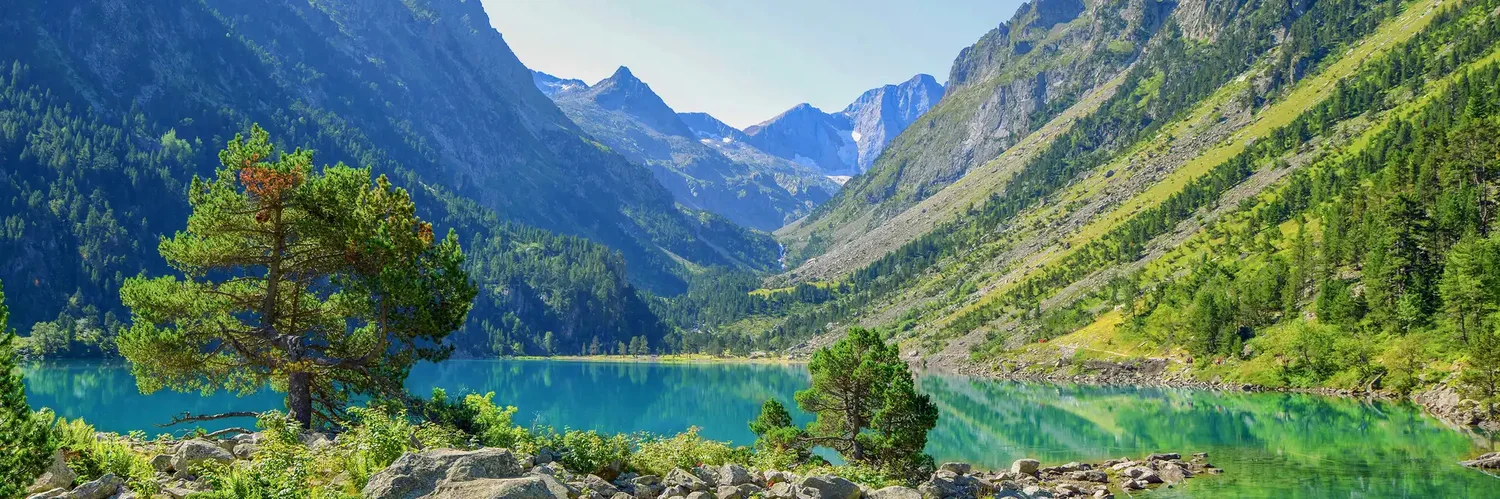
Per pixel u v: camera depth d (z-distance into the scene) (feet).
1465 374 259.80
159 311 97.09
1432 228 418.31
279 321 103.55
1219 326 479.41
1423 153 506.89
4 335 54.08
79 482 56.95
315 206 96.63
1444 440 216.95
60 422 64.34
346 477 60.70
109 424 246.47
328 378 102.12
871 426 128.98
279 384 105.70
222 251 97.40
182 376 97.81
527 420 339.57
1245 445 219.20
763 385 601.21
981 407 361.10
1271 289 480.23
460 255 102.78
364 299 97.09
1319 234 555.69
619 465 79.36
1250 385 419.13
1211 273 586.45
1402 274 401.49
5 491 52.16
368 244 93.15
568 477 69.21
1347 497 147.43
